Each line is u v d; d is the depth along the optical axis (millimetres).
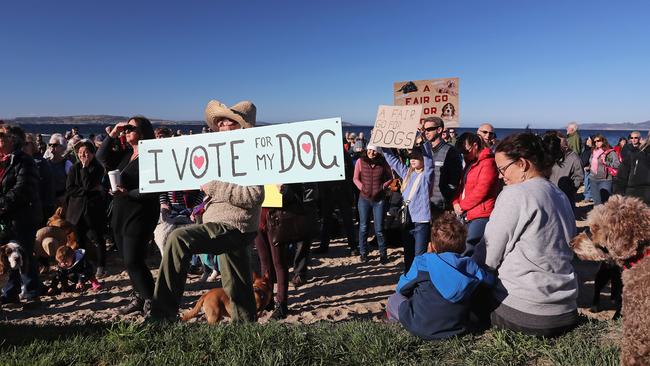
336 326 3648
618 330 3090
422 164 5617
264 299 4852
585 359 2758
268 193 3994
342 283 6598
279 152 3406
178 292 3559
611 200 2621
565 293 2955
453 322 3193
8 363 2980
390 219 7711
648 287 2297
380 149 6059
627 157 5215
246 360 2967
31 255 5410
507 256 3045
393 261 7891
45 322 4949
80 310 5422
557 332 3043
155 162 3934
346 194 8422
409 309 3381
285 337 3287
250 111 4039
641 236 2379
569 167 6773
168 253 3500
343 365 2979
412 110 5297
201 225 3580
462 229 3553
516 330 3057
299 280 6461
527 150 3004
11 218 5188
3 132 5102
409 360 3004
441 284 3123
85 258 6258
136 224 4613
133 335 3262
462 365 2898
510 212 2912
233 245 3658
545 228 2879
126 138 4707
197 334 3348
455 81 6613
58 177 8719
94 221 6871
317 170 3264
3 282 4883
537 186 2936
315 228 5035
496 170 4727
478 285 3176
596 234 2592
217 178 3670
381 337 3242
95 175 6879
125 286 6453
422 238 5590
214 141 3670
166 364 2938
